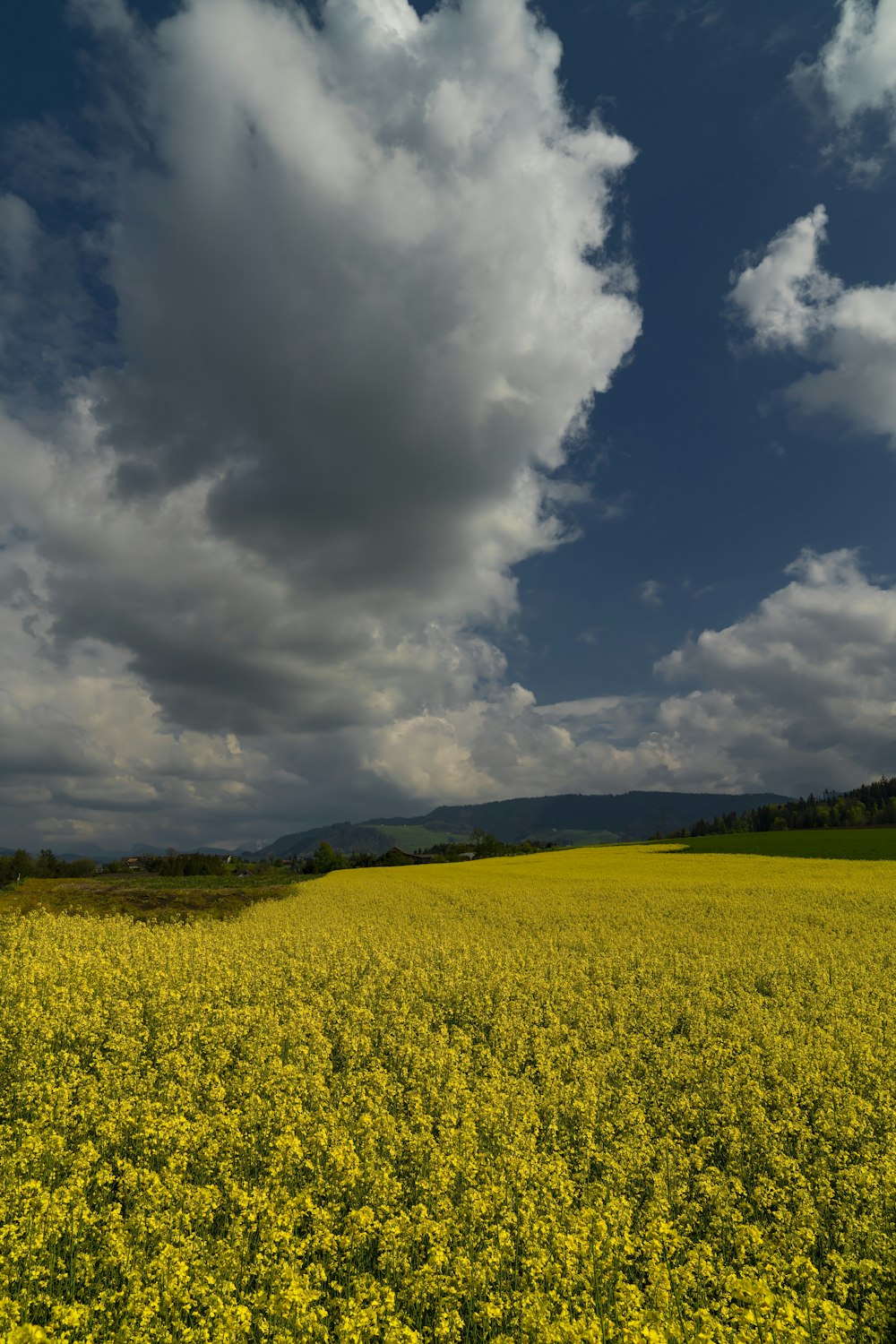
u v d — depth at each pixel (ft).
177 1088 32.71
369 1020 45.91
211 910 119.44
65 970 51.78
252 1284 21.24
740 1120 32.99
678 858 194.08
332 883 158.30
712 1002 51.72
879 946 72.64
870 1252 23.34
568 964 63.52
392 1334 17.74
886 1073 38.24
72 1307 17.89
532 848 429.38
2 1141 26.84
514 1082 35.91
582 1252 21.24
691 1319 19.48
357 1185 26.02
